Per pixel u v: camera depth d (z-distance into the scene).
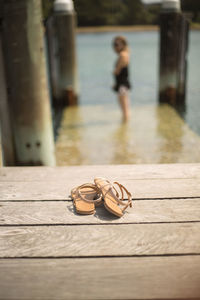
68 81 8.07
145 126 6.23
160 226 1.84
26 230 1.83
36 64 3.09
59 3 7.63
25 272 1.51
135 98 8.79
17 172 2.62
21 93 3.13
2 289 1.41
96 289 1.40
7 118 3.25
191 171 2.55
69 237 1.76
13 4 2.85
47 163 3.48
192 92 9.23
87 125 6.44
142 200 2.13
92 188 2.25
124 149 5.02
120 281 1.44
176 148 5.00
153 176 2.48
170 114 7.10
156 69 13.96
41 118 3.29
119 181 2.41
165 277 1.46
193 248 1.65
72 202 2.13
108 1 61.41
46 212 2.01
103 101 8.58
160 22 7.76
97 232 1.80
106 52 21.89
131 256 1.60
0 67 3.06
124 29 62.47
